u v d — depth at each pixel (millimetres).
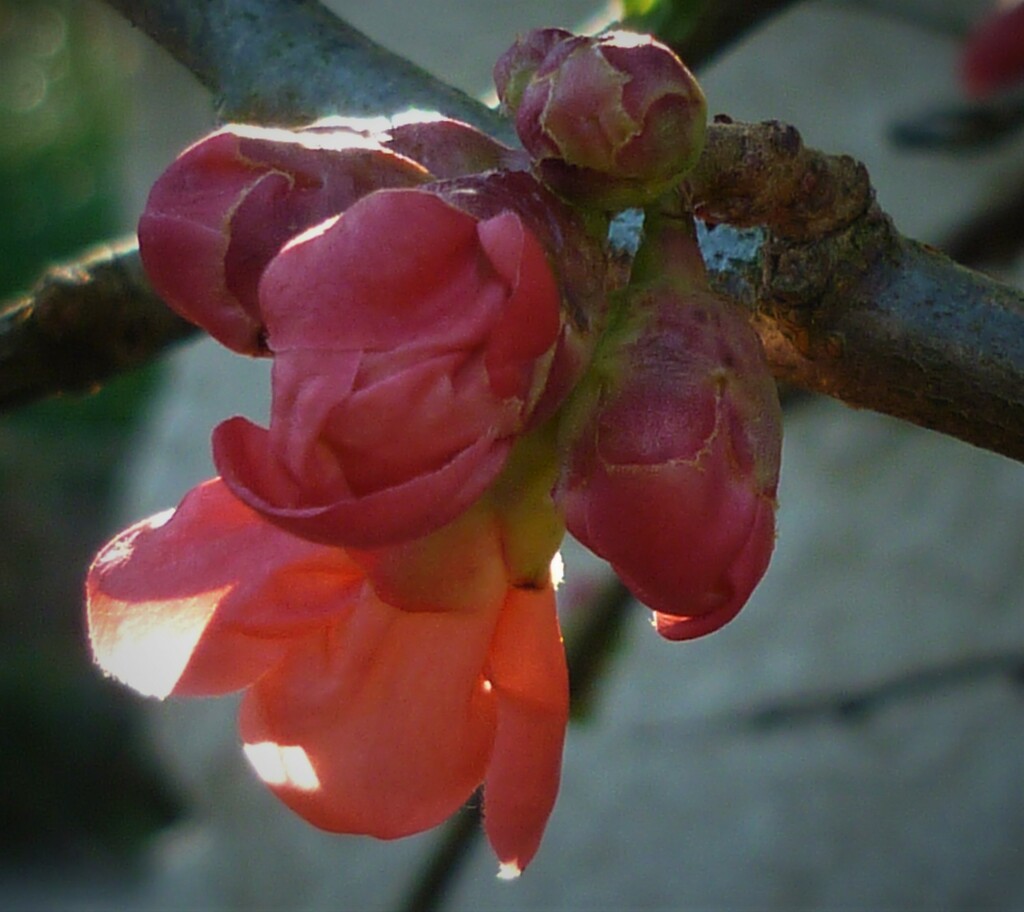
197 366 602
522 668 146
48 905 951
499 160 142
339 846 575
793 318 154
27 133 1733
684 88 138
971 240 274
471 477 130
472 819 289
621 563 138
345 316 128
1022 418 153
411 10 574
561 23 552
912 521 500
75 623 1125
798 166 148
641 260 142
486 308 130
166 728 642
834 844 495
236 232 135
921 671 343
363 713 146
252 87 175
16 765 1034
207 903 606
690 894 510
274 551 146
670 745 517
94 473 1203
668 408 138
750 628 512
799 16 521
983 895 473
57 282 177
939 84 501
